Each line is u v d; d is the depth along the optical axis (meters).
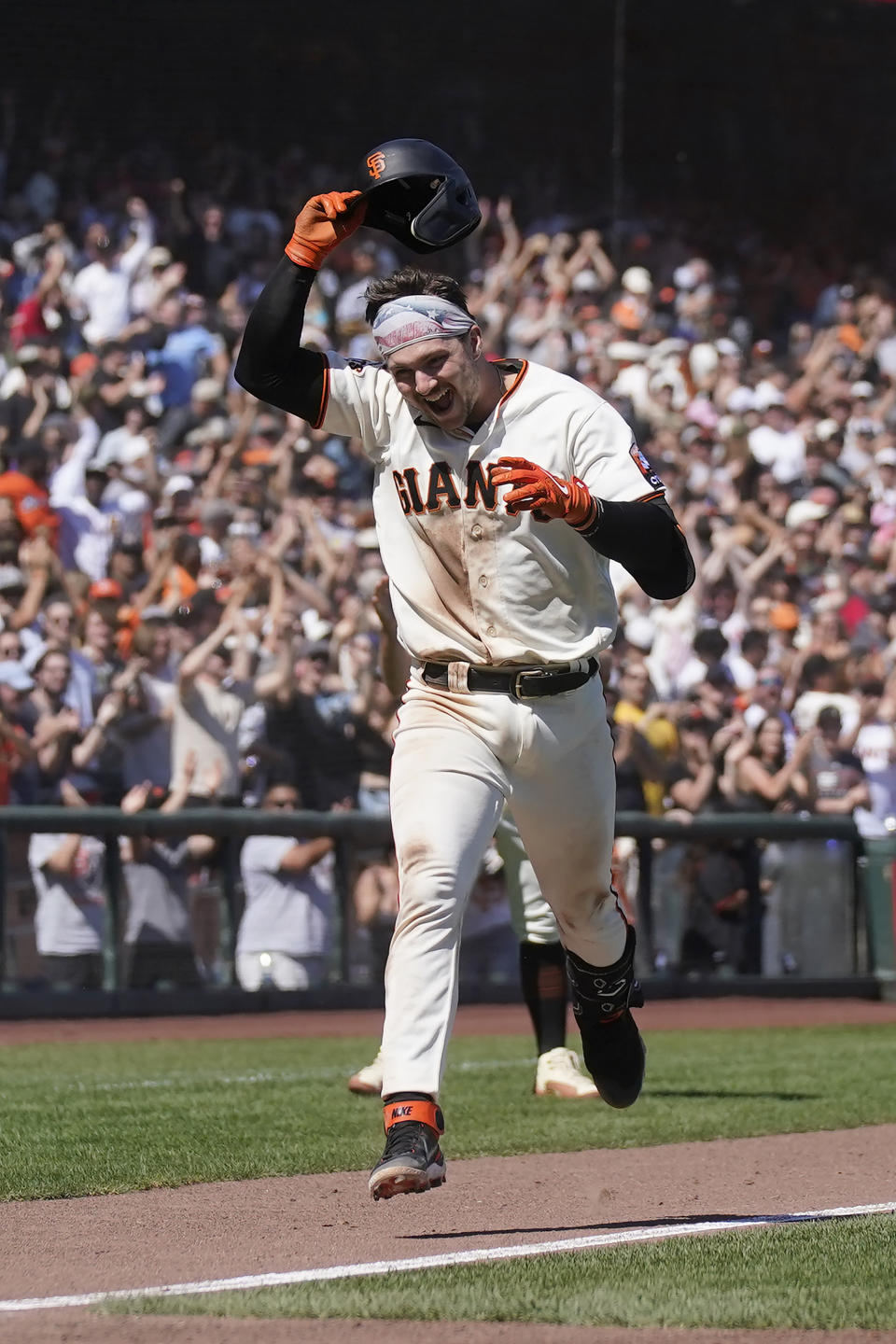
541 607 13.28
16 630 37.84
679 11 67.88
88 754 35.34
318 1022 35.62
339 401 13.38
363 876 37.81
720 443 56.94
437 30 63.56
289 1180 16.58
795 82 70.44
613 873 14.74
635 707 40.12
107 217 56.25
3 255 54.44
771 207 69.94
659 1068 27.19
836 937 41.84
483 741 13.36
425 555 13.42
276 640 37.62
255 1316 10.46
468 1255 12.46
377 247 60.03
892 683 45.69
